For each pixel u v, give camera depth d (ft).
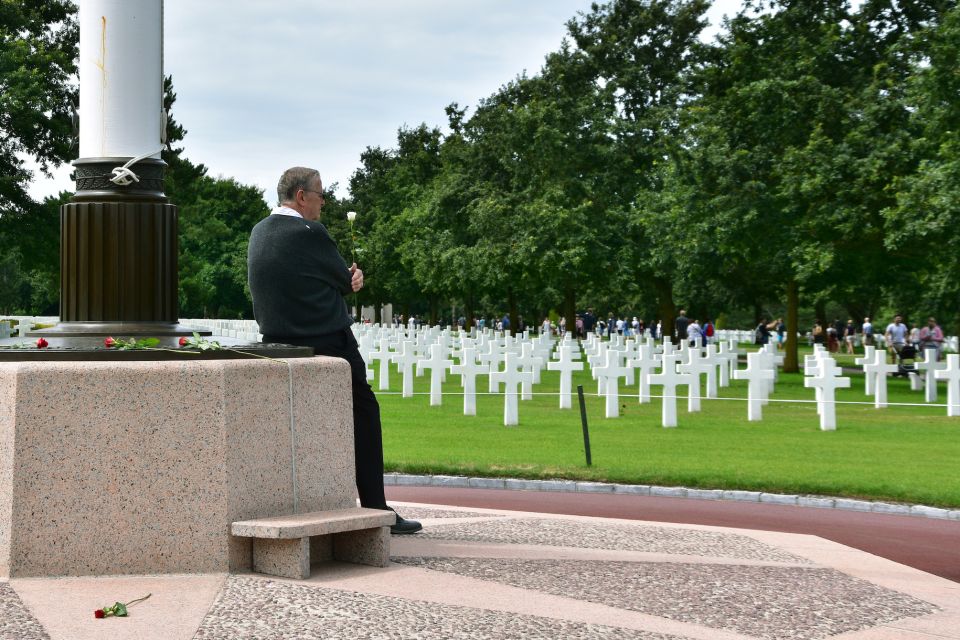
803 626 18.17
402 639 15.92
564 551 24.17
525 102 186.91
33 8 177.58
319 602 17.92
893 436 53.78
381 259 244.63
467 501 36.01
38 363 19.53
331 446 22.06
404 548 23.58
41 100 153.99
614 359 62.80
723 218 105.29
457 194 187.62
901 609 19.92
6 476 19.21
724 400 77.00
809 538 28.35
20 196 164.96
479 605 18.26
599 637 16.65
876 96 100.83
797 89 105.50
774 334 207.62
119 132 22.47
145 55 22.80
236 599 17.93
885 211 88.12
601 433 54.08
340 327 23.30
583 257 144.66
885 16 112.27
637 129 156.15
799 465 42.39
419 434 52.85
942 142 90.68
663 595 19.97
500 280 161.27
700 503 36.58
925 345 126.72
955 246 86.94
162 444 19.70
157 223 22.56
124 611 16.81
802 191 97.09
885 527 32.01
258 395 20.65
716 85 116.67
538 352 103.55
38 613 16.83
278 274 22.85
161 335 21.99
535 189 158.30
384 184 279.90
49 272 182.80
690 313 233.76
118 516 19.48
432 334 124.57
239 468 20.17
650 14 171.01
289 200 23.62
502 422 59.21
